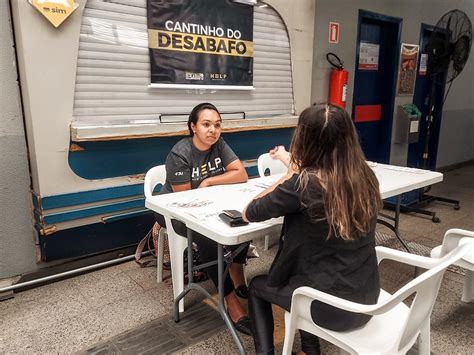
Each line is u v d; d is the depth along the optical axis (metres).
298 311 1.34
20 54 2.25
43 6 2.22
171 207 1.79
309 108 1.27
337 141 1.21
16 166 2.37
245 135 3.48
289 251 1.32
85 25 2.44
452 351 1.89
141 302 2.33
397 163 5.30
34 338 1.98
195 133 2.24
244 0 3.19
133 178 2.81
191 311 2.22
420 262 1.46
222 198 1.93
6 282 2.43
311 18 3.74
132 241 2.93
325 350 1.88
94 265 2.71
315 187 1.21
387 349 1.20
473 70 6.24
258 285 1.53
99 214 2.69
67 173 2.51
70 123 2.46
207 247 1.99
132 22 2.64
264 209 1.32
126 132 2.62
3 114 2.27
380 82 4.92
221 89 3.21
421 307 1.21
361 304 1.20
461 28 4.30
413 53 5.07
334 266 1.26
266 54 3.48
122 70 2.65
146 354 1.86
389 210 4.12
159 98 2.87
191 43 2.94
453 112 6.04
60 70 2.37
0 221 2.37
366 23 4.51
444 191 5.00
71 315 2.19
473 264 1.86
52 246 2.56
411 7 4.85
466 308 2.27
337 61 4.17
